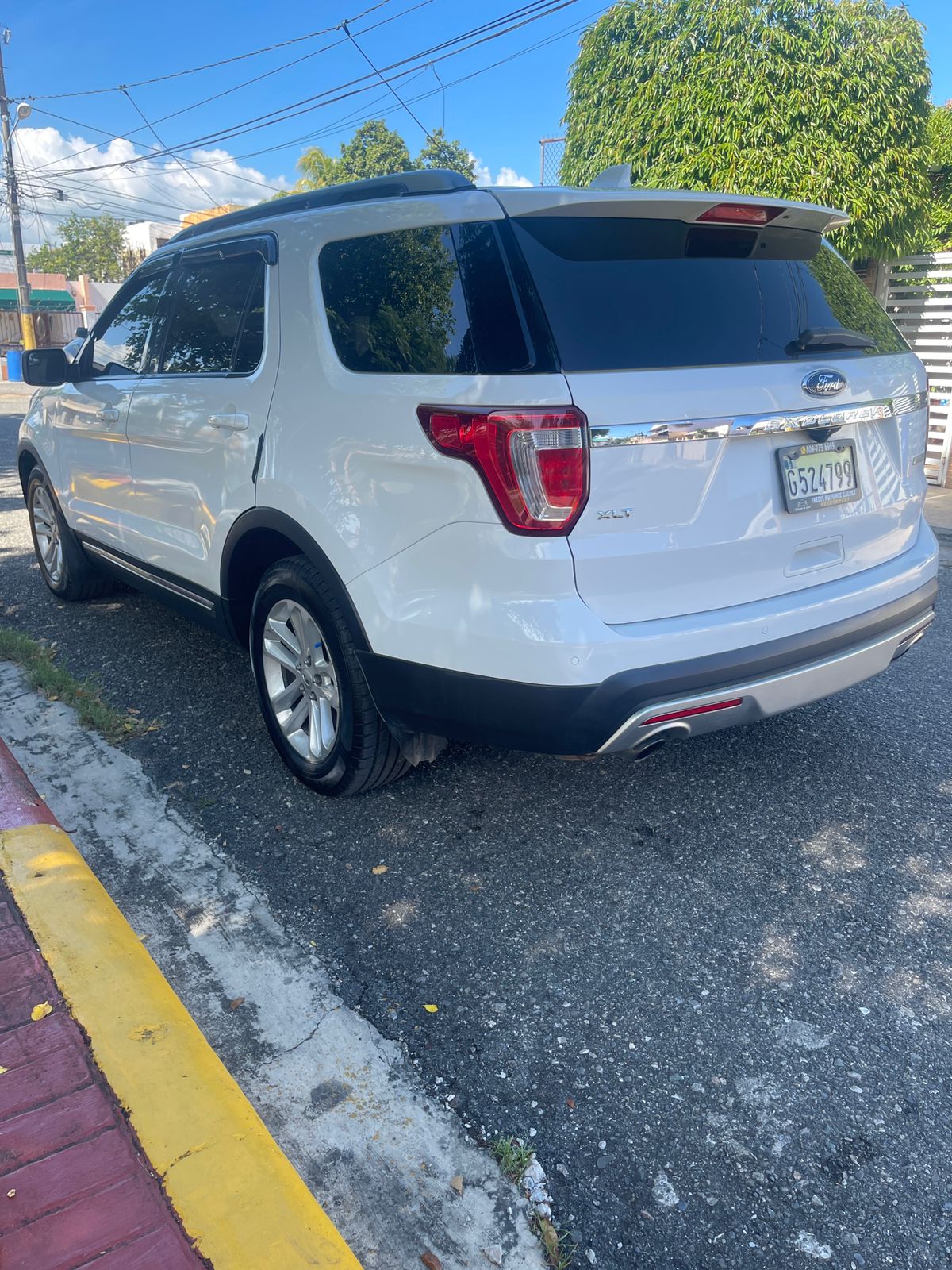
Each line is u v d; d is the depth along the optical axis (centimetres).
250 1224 175
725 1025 233
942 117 1092
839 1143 200
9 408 2025
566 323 236
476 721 257
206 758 358
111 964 240
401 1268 173
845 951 260
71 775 344
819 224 293
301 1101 207
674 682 246
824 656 280
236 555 337
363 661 279
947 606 589
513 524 234
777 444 264
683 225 263
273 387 307
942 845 310
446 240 255
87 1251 168
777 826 321
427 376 251
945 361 1035
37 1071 207
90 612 530
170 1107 199
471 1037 227
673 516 245
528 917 272
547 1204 185
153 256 429
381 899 278
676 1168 194
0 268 5081
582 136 969
